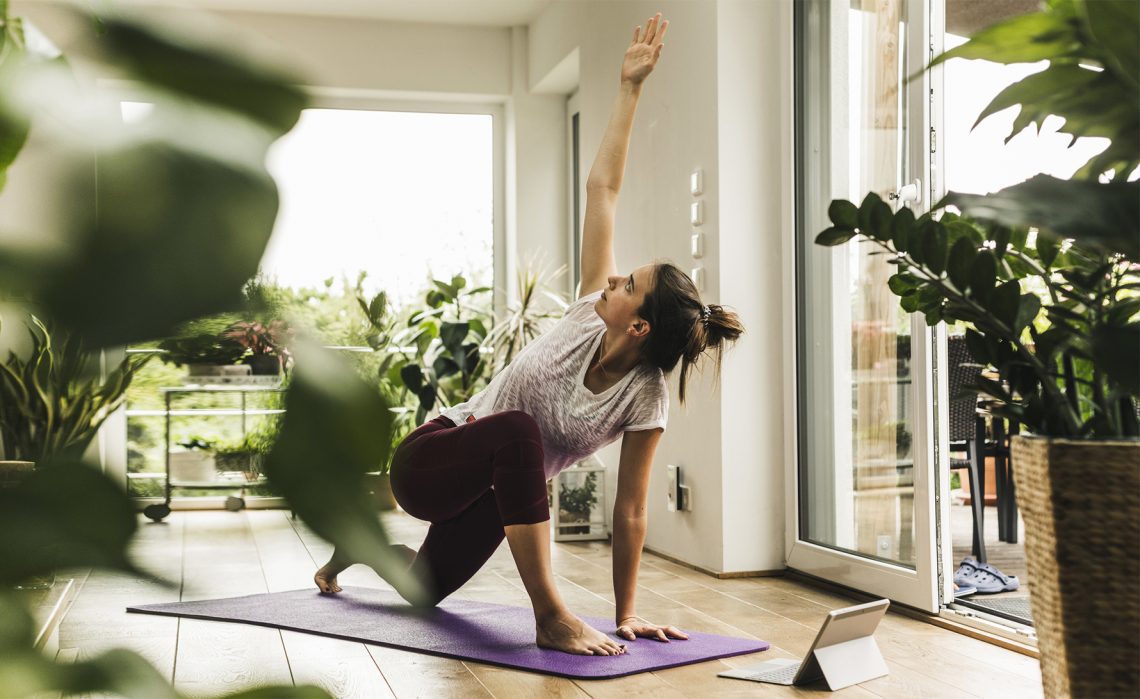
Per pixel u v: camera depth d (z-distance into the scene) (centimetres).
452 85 611
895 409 310
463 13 591
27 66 11
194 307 11
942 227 150
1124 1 84
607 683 229
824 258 347
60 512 12
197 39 11
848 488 336
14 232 11
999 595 343
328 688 16
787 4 366
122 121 11
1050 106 109
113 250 11
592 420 261
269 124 12
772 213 372
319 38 594
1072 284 150
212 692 16
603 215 277
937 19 294
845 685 226
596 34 481
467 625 283
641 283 253
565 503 462
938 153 294
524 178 612
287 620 285
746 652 257
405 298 619
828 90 346
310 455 12
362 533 12
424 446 264
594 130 484
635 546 271
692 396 387
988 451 389
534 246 612
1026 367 152
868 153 323
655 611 311
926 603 294
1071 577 133
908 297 167
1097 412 144
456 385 566
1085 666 133
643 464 269
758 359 370
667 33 409
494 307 627
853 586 329
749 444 369
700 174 379
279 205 11
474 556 282
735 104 370
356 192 618
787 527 367
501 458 252
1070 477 133
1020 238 160
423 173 625
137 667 15
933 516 293
